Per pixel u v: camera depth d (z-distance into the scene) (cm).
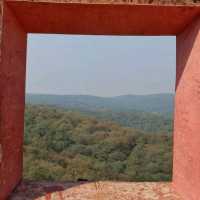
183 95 312
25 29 333
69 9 265
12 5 258
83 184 346
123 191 323
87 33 343
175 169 334
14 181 310
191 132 281
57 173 2641
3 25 248
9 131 276
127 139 3562
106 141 3472
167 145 3419
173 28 316
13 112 291
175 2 257
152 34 343
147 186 344
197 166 263
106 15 279
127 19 289
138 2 255
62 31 337
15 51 294
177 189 321
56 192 313
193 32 284
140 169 2822
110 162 3042
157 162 2934
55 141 3434
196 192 264
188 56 298
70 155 3197
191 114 283
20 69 320
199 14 269
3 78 251
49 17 288
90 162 3059
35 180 355
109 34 345
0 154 247
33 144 3195
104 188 332
